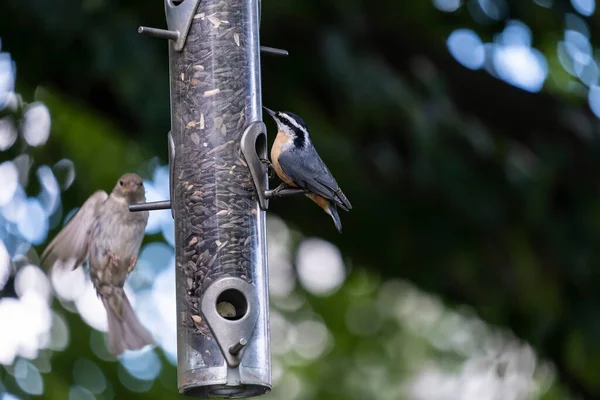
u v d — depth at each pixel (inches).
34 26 495.5
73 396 552.7
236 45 388.8
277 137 422.6
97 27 494.9
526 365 658.8
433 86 594.9
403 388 796.0
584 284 620.7
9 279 526.0
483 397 745.6
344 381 767.1
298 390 758.5
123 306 397.4
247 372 354.6
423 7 594.6
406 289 808.9
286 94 569.9
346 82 555.8
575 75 624.4
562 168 613.9
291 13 565.3
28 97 544.1
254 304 364.5
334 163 577.6
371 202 599.8
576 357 642.2
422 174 580.1
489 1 584.4
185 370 360.5
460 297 653.9
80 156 587.5
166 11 397.1
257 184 377.1
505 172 597.6
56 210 548.4
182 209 378.6
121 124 549.3
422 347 821.2
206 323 359.9
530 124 619.8
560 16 581.6
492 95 614.9
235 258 369.7
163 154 521.3
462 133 590.2
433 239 613.9
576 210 616.1
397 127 585.9
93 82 524.1
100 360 568.7
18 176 543.2
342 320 777.6
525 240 615.2
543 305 631.8
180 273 373.1
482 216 597.0
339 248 630.5
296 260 701.3
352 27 579.8
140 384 573.9
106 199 398.6
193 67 387.5
